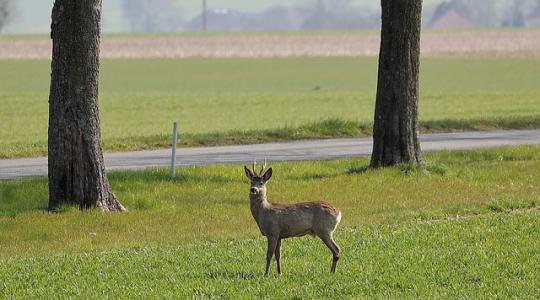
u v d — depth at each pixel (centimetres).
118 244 3772
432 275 3108
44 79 17988
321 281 3016
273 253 3098
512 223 3950
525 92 14012
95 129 4609
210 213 4416
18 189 4931
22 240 3922
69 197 4584
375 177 5244
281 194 4784
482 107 11319
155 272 3219
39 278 3186
